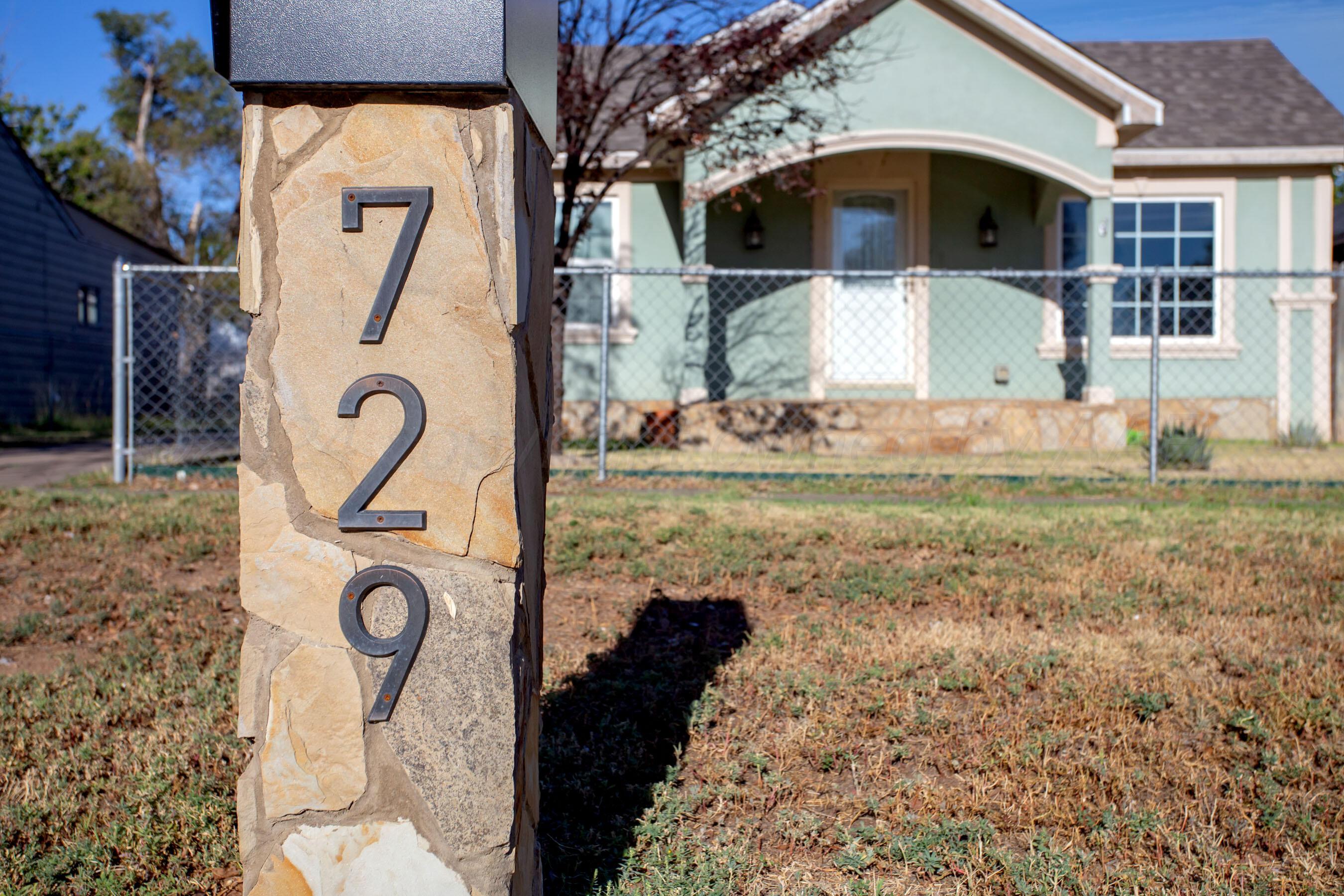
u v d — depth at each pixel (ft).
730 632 13.80
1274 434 43.01
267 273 5.61
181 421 32.81
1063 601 14.98
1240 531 19.84
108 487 25.50
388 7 5.39
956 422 38.60
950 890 7.68
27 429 58.34
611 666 12.25
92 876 7.76
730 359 42.60
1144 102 36.78
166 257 85.97
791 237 42.55
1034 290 42.83
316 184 5.59
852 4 33.42
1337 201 102.12
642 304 42.14
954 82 37.24
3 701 11.06
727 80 31.73
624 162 40.06
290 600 5.67
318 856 5.68
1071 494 25.44
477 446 5.63
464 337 5.60
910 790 9.17
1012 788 9.12
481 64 5.38
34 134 105.29
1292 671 11.93
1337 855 8.11
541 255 6.64
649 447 39.45
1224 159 42.45
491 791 5.68
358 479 5.64
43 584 15.96
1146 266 43.93
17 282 61.26
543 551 7.02
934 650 12.67
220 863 7.95
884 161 41.81
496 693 5.67
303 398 5.64
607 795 9.06
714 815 8.79
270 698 5.68
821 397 42.65
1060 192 40.27
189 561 17.44
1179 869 7.94
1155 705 10.77
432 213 5.58
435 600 5.65
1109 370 40.96
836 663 12.39
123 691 11.47
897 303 42.88
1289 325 43.19
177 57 107.96
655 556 17.78
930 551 18.34
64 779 9.23
